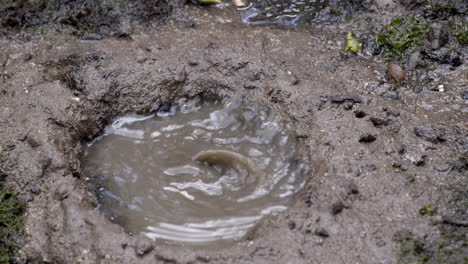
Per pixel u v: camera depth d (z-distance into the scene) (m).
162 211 0.72
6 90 0.79
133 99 0.80
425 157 0.74
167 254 0.67
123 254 0.68
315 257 0.67
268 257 0.67
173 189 0.73
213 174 0.75
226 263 0.67
